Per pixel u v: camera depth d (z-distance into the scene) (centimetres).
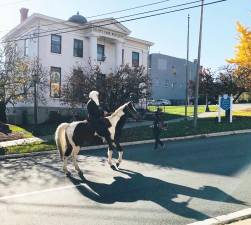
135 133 2509
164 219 897
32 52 3747
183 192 1127
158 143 2130
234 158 1631
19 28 3925
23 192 1155
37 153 1988
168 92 7506
